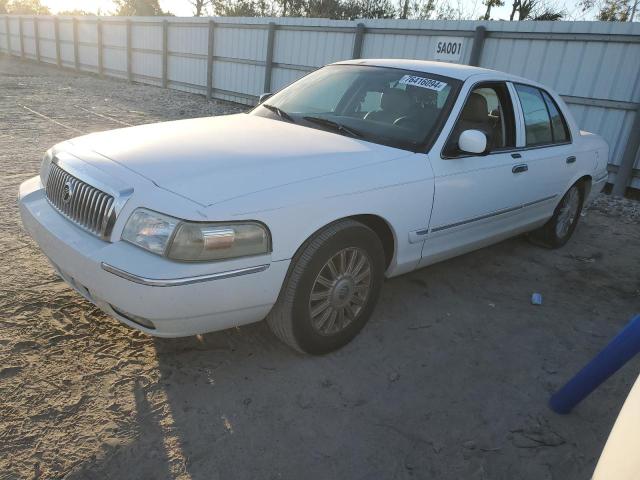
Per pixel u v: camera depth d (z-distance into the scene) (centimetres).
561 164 499
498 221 437
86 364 290
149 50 2050
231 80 1691
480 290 445
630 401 154
